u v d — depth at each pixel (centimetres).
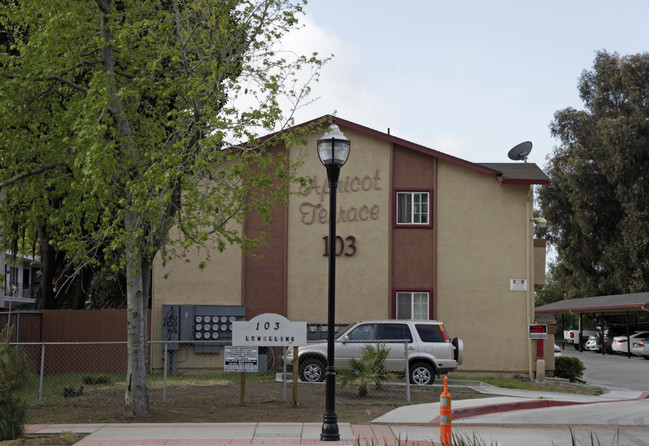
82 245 1425
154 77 1505
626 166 5056
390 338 2009
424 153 2477
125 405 1446
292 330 1595
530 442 1228
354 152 2492
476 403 1656
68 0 1369
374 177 2480
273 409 1552
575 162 5334
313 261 2466
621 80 5491
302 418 1445
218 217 1430
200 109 1367
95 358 2408
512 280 2420
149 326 2414
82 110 1308
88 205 1455
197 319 2403
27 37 1512
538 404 1733
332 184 1288
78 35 1412
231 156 1371
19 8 1490
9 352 1218
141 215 1334
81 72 1571
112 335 2416
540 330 2331
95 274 3212
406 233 2461
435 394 1823
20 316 2308
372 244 2461
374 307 2441
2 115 1389
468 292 2428
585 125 5584
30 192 1520
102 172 1303
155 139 1506
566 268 5831
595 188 5400
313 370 2041
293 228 2477
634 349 4347
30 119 1489
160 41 1466
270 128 1387
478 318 2416
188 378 2206
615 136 5091
